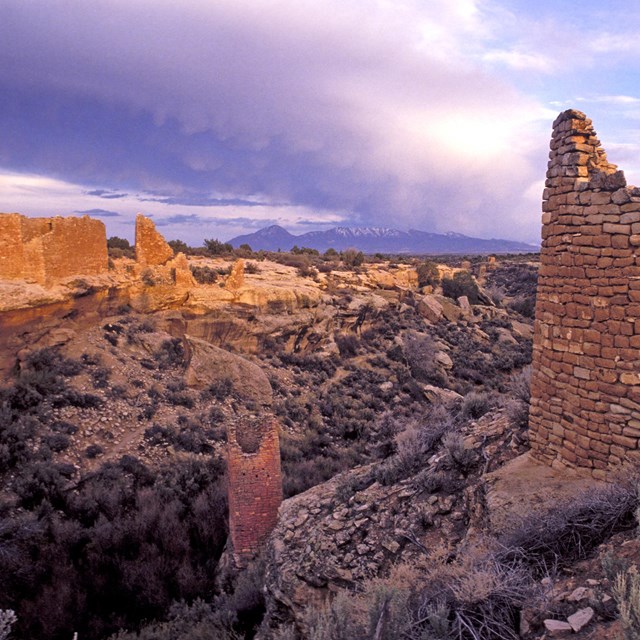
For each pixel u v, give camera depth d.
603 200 6.38
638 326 6.11
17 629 11.70
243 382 26.38
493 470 7.89
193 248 55.03
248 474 11.63
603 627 3.59
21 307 21.23
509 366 41.53
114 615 12.64
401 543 7.36
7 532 13.73
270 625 7.79
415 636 4.20
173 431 20.98
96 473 17.62
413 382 34.78
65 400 20.45
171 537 15.01
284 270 46.25
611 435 6.46
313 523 9.02
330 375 33.62
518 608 4.36
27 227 23.06
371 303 43.12
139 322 27.62
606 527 5.05
